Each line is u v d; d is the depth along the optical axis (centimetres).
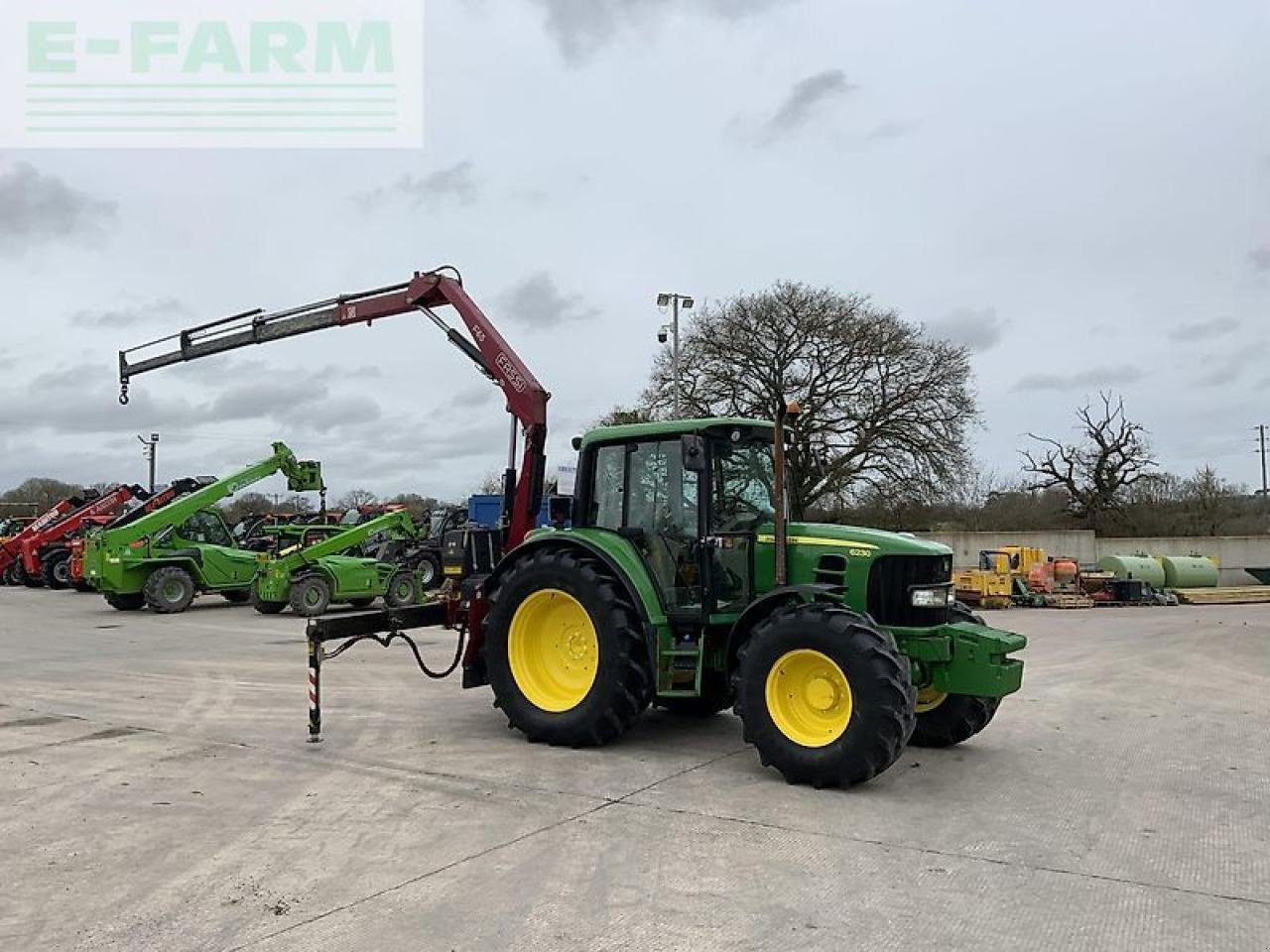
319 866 485
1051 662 1292
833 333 3297
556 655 771
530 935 402
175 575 1959
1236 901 443
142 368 1220
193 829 544
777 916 422
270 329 1112
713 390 3359
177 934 404
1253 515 4412
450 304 959
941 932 407
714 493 731
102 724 841
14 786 636
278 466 2138
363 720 852
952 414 3334
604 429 795
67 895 446
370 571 1962
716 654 734
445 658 1282
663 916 422
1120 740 789
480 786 630
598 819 560
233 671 1153
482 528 873
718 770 673
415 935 402
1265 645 1526
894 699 599
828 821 557
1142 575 2750
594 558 745
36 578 2822
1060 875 475
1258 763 713
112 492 2855
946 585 708
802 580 719
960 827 550
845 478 3309
